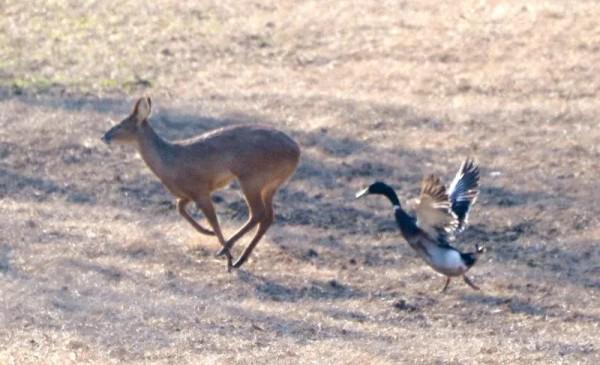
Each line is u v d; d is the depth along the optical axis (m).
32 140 28.61
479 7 38.97
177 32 37.41
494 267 22.81
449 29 37.19
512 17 37.75
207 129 29.67
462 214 17.83
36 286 20.27
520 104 31.30
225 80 33.69
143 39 36.84
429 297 21.14
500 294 21.34
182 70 34.47
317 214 25.28
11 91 32.34
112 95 32.28
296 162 23.14
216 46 36.31
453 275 18.59
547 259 23.30
